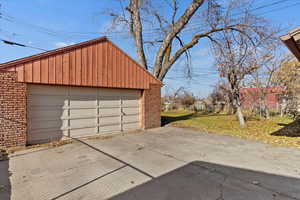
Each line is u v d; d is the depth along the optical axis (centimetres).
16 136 566
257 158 469
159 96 1008
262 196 285
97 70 751
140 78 912
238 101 1045
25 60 580
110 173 380
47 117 643
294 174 366
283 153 512
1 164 433
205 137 746
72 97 705
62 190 310
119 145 616
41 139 629
